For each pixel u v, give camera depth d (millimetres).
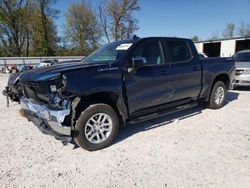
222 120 5461
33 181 3164
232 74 6613
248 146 4039
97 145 4000
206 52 33719
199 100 6031
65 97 3646
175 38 5211
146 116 4645
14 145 4254
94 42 56906
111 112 4109
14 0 45500
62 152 3979
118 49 4602
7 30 47094
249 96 8219
